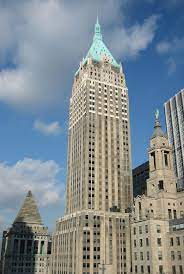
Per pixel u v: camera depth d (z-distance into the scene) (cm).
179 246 13200
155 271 13200
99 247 18625
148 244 13862
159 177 15912
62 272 19725
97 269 18112
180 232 13300
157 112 17712
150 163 16800
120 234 19412
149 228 13962
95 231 18888
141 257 14150
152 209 15375
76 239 18838
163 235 13988
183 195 15175
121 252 19012
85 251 18238
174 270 13175
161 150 16488
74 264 18375
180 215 15050
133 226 15175
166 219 14388
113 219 19600
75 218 19688
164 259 13588
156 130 17162
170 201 15350
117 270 18488
